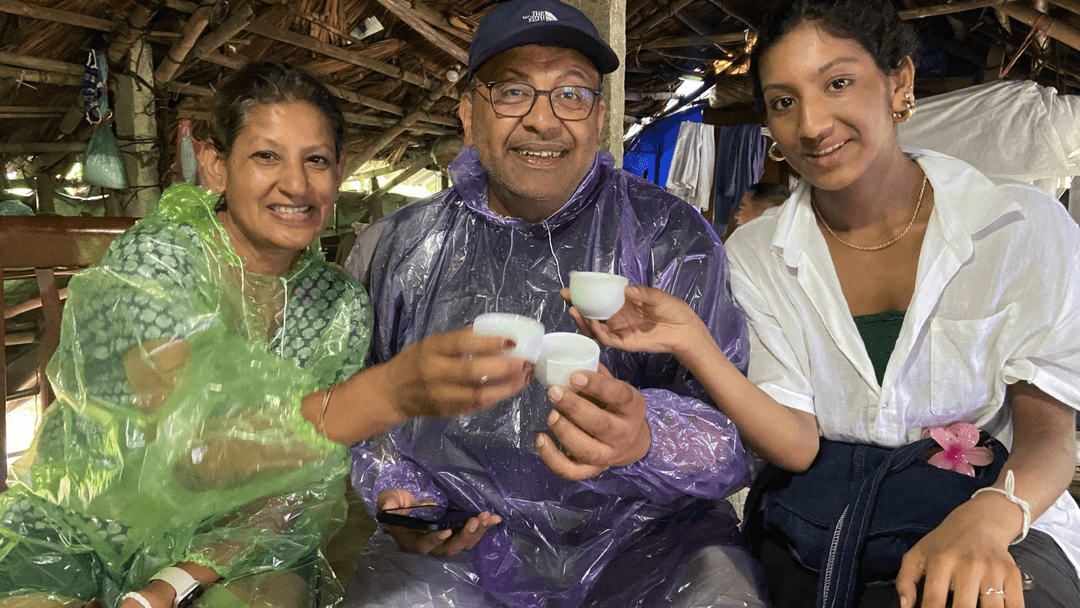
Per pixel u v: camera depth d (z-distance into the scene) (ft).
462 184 5.53
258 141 4.51
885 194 4.92
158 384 4.14
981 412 4.91
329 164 4.84
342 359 5.28
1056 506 4.55
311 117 4.62
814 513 4.55
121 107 15.87
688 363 4.46
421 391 3.95
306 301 5.17
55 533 4.44
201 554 4.37
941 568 3.58
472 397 3.80
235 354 4.32
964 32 22.07
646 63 28.43
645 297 4.24
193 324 4.20
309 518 4.75
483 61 4.99
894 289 5.02
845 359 5.06
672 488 4.83
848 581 4.09
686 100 29.27
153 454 4.02
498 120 4.99
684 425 4.81
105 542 4.41
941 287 4.70
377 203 31.14
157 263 4.32
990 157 16.56
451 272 5.54
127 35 14.70
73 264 5.98
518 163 5.08
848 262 5.19
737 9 22.79
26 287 14.78
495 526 5.16
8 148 17.24
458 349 3.69
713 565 4.84
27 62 14.32
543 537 5.08
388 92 22.99
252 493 4.33
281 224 4.72
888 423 4.95
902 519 4.13
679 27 24.90
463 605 4.77
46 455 4.54
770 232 5.40
